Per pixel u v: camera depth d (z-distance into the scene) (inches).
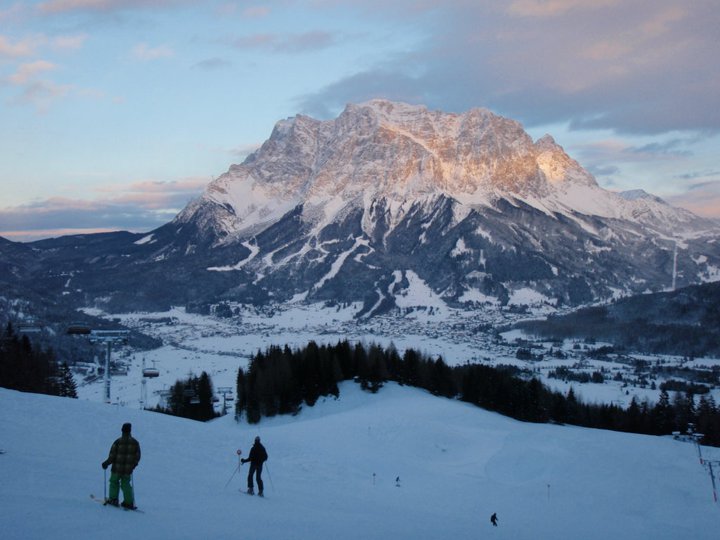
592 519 2955.2
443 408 6063.0
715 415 6579.7
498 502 3164.4
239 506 1685.5
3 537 1070.4
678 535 2775.6
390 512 2107.5
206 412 6752.0
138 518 1330.0
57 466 1855.3
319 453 3467.0
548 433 5191.9
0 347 5797.2
